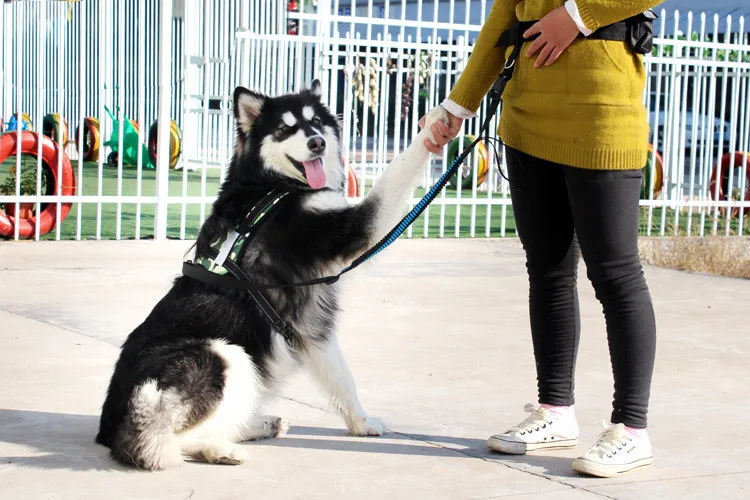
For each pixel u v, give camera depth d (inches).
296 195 151.4
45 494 124.9
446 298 282.2
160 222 376.8
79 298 261.6
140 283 285.0
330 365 152.3
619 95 130.4
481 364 205.0
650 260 381.1
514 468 139.6
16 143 361.1
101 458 139.7
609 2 125.6
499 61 144.1
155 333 143.1
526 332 239.3
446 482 132.9
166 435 134.4
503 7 141.5
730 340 234.1
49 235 381.4
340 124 179.2
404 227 147.1
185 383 134.6
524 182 141.3
